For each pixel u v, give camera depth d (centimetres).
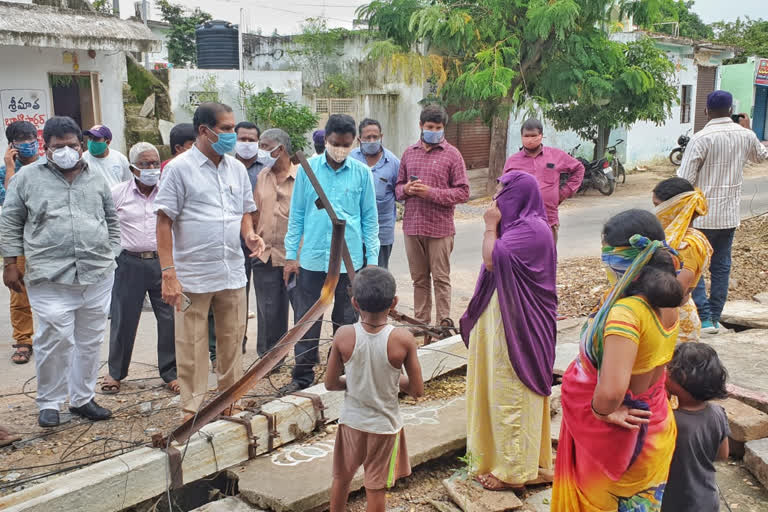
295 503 359
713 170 593
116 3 1652
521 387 366
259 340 588
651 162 2389
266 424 416
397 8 1588
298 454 417
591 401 279
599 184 1733
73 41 1225
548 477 393
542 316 368
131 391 538
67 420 476
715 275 623
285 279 511
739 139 588
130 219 514
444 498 393
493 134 1688
